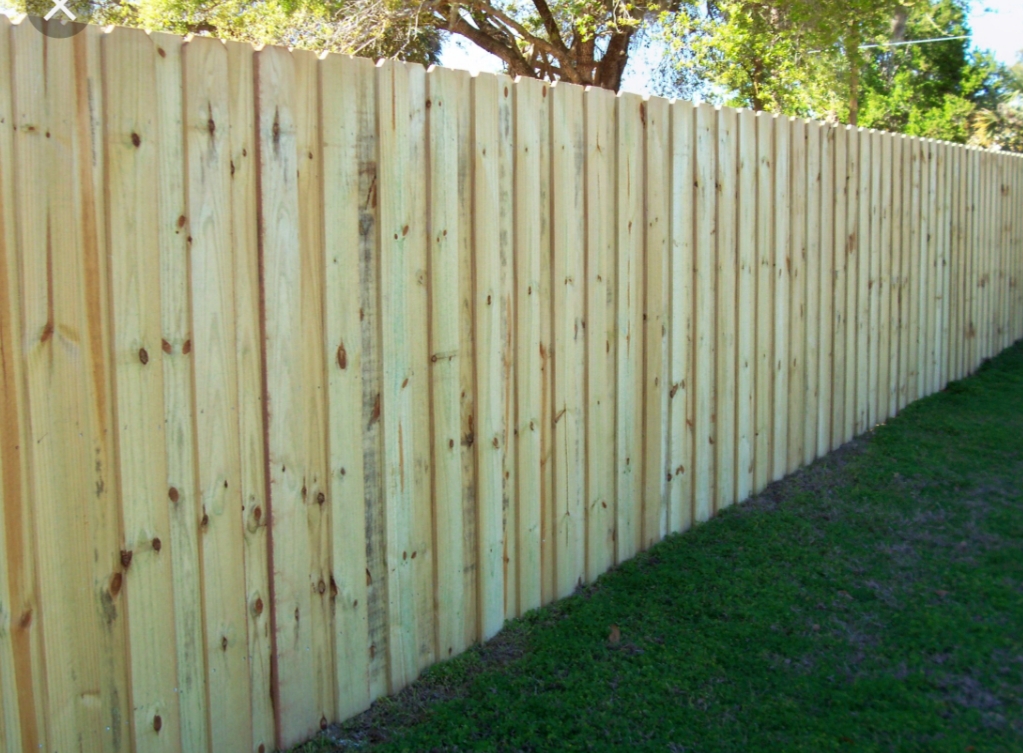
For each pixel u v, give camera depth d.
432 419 3.44
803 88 14.62
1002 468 6.00
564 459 4.12
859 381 6.73
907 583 4.35
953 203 8.11
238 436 2.80
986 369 8.98
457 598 3.62
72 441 2.41
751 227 5.35
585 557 4.30
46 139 2.31
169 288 2.60
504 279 3.72
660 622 3.92
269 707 2.96
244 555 2.85
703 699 3.35
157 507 2.61
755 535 4.91
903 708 3.30
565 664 3.57
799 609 4.08
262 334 2.85
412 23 14.05
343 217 3.06
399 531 3.35
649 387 4.62
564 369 4.07
